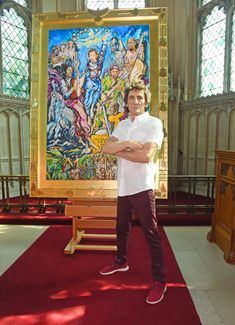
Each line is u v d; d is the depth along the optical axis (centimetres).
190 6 784
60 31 310
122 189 240
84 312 212
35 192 315
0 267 290
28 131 774
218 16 721
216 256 316
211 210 459
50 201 611
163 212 489
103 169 311
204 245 351
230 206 313
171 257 313
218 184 354
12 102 718
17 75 757
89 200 333
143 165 229
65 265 295
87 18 305
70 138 313
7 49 720
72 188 313
